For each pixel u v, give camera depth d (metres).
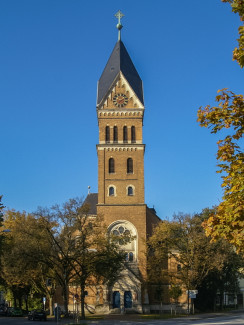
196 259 73.81
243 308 104.06
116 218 82.56
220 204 18.38
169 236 76.12
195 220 75.94
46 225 63.16
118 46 91.00
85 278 64.75
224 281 86.50
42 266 66.81
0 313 82.44
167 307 84.38
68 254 66.00
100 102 86.75
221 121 18.72
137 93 87.44
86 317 68.81
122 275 78.12
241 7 17.61
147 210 86.88
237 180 17.75
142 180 84.19
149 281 78.88
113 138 85.69
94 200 101.00
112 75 88.31
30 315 64.06
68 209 64.75
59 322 55.66
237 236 17.95
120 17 92.88
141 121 86.50
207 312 84.12
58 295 86.06
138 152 85.19
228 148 18.83
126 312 77.94
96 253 65.44
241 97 18.56
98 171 84.31
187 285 75.00
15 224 77.44
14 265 62.28
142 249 81.38
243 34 18.00
